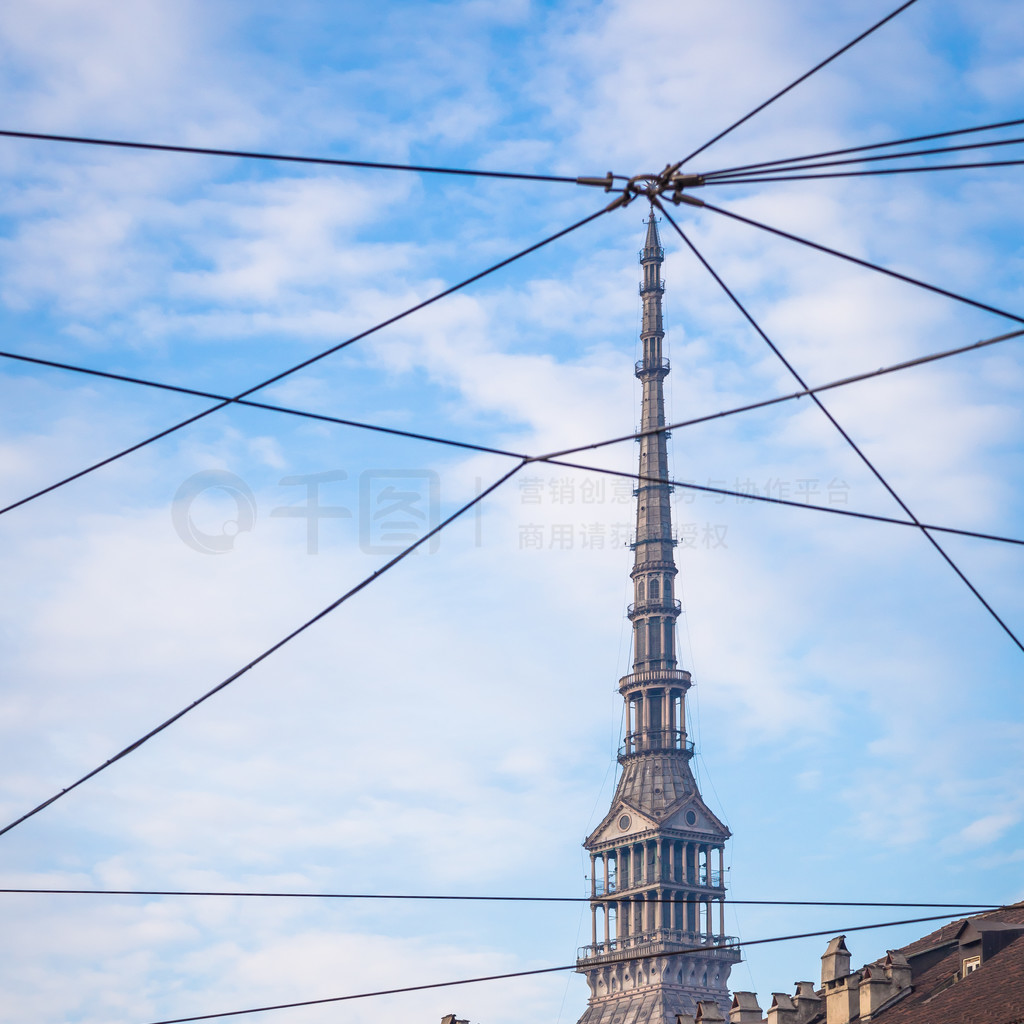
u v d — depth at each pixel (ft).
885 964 310.45
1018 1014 225.35
